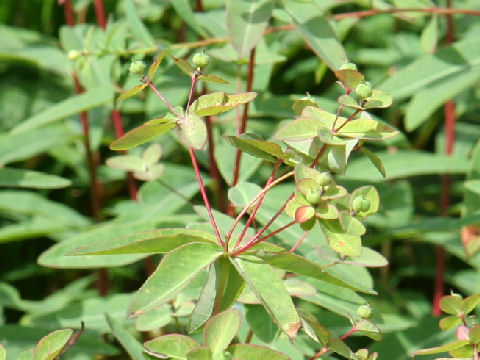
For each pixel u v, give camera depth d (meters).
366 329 0.36
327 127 0.35
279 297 0.35
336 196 0.34
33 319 0.49
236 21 0.44
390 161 0.56
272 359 0.33
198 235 0.36
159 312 0.41
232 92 0.54
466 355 0.36
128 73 0.52
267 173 0.61
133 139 0.36
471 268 0.67
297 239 0.42
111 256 0.46
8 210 0.57
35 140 0.56
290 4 0.47
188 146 0.35
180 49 0.52
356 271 0.42
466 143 0.67
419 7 0.56
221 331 0.33
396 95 0.53
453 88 0.52
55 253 0.46
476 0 0.67
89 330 0.49
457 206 0.60
